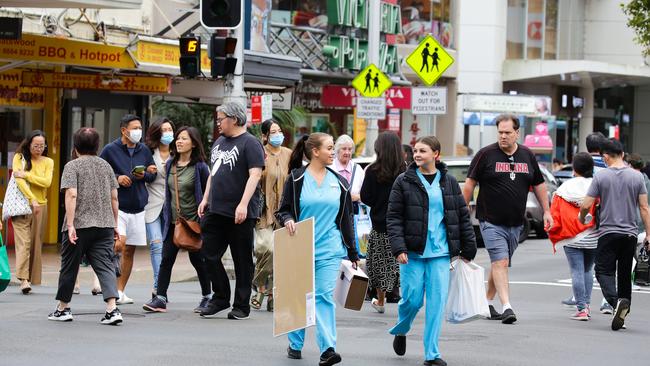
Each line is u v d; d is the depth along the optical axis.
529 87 111.94
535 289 36.44
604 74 108.19
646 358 22.70
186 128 27.98
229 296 27.09
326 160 21.20
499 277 27.44
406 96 58.56
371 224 28.56
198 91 48.53
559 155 115.94
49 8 42.00
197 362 20.88
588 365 21.72
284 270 20.83
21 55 38.00
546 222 28.14
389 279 28.33
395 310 29.64
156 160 30.03
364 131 72.69
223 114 26.02
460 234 21.23
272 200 28.53
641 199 26.88
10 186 32.31
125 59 40.09
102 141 49.81
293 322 20.61
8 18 36.44
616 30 120.06
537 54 112.50
